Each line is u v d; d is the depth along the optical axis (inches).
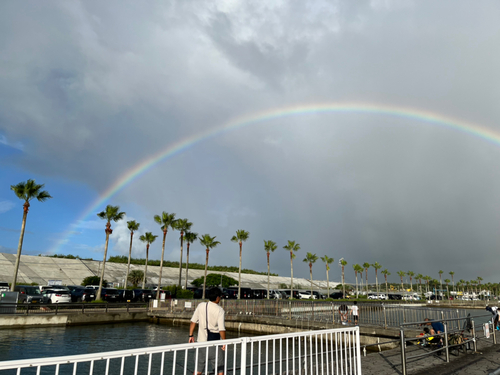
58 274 2807.6
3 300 1143.0
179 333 1154.7
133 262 4276.6
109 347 855.7
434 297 4461.1
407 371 373.7
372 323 930.7
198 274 3905.0
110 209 1862.7
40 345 841.5
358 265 4276.6
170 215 2315.5
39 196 1593.3
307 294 2864.2
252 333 1158.3
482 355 468.4
